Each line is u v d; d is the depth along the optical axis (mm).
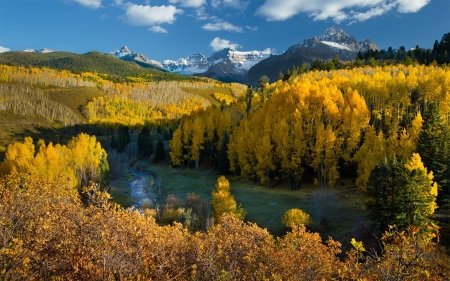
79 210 12484
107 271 10188
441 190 38156
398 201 29344
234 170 76938
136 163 95062
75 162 61469
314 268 12938
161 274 11734
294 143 62906
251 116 91312
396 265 9109
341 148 67375
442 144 40812
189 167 91062
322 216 41531
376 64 148500
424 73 105125
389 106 71562
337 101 74312
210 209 49750
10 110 162875
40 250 10102
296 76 134375
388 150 50406
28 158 52281
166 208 46500
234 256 14000
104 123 177875
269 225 43906
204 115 106812
